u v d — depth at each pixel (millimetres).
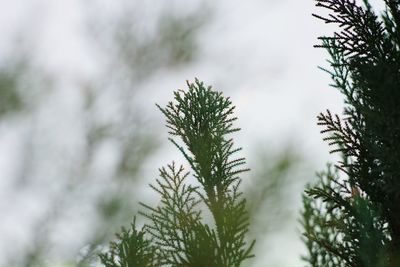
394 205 1156
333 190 1170
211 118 1170
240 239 1125
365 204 1111
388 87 1145
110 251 1144
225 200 1139
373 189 1165
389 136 1136
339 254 1165
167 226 1138
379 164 1146
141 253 1130
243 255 1117
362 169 1168
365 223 1105
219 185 1150
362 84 1157
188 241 1132
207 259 1126
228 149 1160
